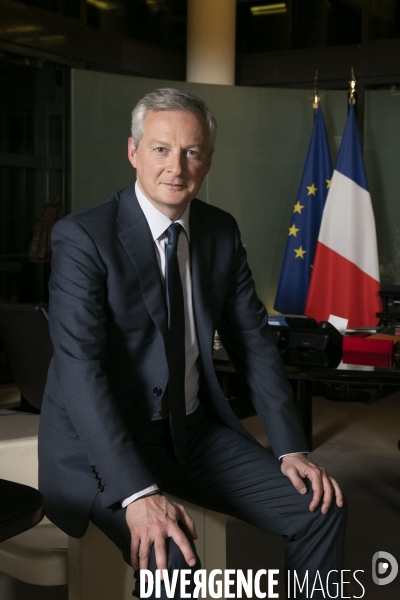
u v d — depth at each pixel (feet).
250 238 21.18
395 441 14.40
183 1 22.47
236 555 9.01
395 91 20.53
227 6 20.45
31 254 17.53
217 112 20.49
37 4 18.74
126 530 5.31
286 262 19.72
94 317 5.67
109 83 19.35
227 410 6.55
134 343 5.96
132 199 6.19
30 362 11.94
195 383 6.51
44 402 6.20
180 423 6.05
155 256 6.04
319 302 18.45
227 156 20.71
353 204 18.44
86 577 5.76
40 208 19.51
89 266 5.74
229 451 6.32
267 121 20.97
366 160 20.86
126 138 19.84
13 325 11.69
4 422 10.19
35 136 19.25
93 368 5.54
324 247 18.49
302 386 13.26
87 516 5.62
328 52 21.08
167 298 6.03
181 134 5.83
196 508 6.42
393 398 18.49
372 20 20.58
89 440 5.38
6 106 18.40
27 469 6.71
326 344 9.26
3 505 3.96
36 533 6.35
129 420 6.02
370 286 18.44
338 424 15.79
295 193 21.44
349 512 10.55
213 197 20.70
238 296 6.78
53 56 18.66
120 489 5.20
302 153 21.31
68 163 19.45
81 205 19.22
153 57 21.18
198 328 6.34
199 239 6.43
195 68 20.71
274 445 6.32
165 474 6.31
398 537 9.62
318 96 20.59
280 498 5.93
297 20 21.79
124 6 20.84
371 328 10.85
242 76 22.30
